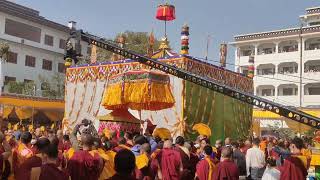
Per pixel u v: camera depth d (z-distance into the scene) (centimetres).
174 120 1888
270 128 3966
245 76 2477
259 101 596
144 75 1565
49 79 4956
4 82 4353
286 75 5441
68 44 844
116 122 1689
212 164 891
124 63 2170
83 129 1016
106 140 1009
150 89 1548
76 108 2383
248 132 2394
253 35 5803
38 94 4559
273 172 913
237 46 5978
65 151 947
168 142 927
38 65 4853
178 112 1878
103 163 785
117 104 1625
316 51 5231
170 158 902
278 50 5619
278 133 3788
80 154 756
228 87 631
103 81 2267
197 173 895
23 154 820
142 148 864
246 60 5844
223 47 2431
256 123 3173
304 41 5353
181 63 1906
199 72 1997
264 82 5656
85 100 2344
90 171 752
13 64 4531
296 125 2577
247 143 1370
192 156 1015
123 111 1722
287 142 1600
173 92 1903
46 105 3044
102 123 1742
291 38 5428
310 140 2212
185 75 683
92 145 782
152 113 1977
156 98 1570
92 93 2312
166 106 1673
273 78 5162
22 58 4650
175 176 895
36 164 640
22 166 640
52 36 5038
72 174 744
